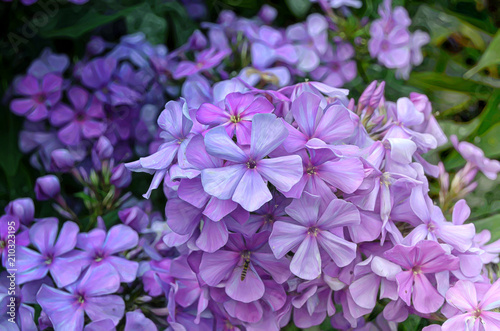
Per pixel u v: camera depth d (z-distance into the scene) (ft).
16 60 1.37
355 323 1.05
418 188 1.02
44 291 1.07
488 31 1.41
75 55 1.40
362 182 0.99
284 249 0.98
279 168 0.96
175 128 1.02
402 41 1.39
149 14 1.41
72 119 1.33
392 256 1.00
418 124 1.11
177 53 1.37
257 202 0.94
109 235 1.13
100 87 1.33
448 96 1.37
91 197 1.24
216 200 0.96
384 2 1.39
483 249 1.13
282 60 1.35
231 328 1.10
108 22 1.41
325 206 0.98
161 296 1.15
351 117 1.04
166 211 0.99
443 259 0.99
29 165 1.34
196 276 1.06
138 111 1.34
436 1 1.42
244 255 1.02
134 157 1.36
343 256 0.99
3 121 1.34
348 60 1.41
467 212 1.08
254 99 0.99
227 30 1.36
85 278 1.09
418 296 1.00
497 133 1.28
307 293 1.02
